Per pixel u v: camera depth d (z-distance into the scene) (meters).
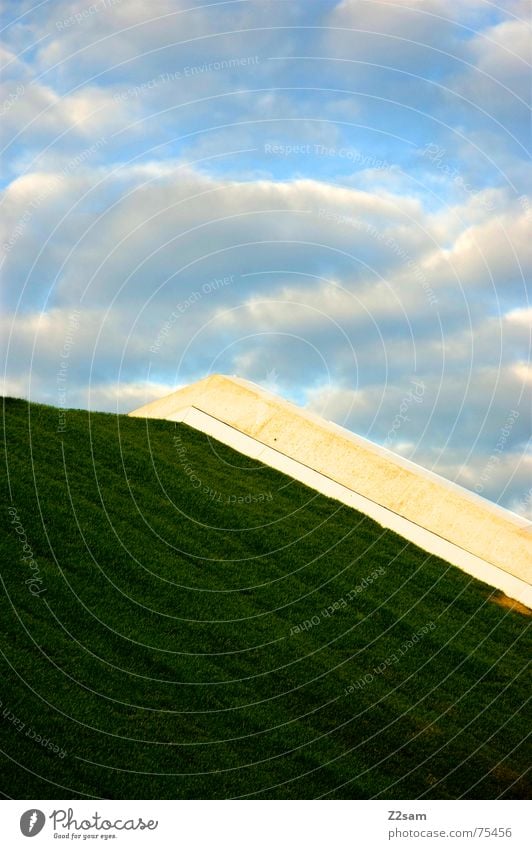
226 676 9.92
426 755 9.66
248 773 8.70
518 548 13.43
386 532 13.75
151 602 10.75
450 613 12.26
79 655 9.52
